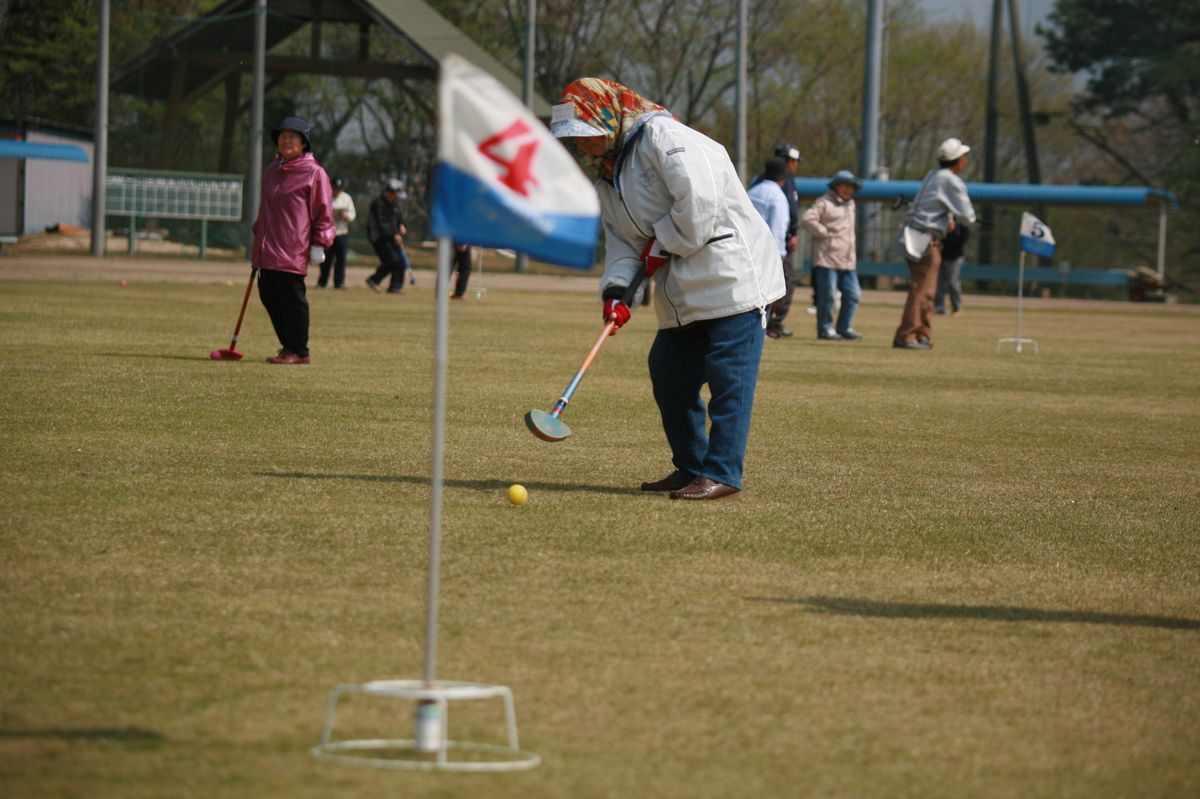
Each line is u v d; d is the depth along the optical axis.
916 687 6.28
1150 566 9.02
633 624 7.11
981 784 5.16
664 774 5.12
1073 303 58.06
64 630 6.67
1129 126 81.44
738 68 58.12
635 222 10.40
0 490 9.83
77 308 27.77
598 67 86.38
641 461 12.23
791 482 11.58
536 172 5.34
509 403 15.79
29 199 70.25
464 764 5.11
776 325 28.78
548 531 9.22
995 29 80.00
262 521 9.16
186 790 4.82
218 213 60.34
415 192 78.81
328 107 84.94
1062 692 6.30
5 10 77.88
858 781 5.14
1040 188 65.44
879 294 58.97
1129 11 78.69
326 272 40.44
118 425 12.94
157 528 8.86
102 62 57.22
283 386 16.36
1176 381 22.41
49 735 5.32
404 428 13.55
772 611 7.48
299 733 5.40
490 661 6.40
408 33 64.25
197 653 6.38
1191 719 6.01
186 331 23.17
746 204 10.40
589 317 32.84
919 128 94.38
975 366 23.69
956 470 12.61
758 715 5.82
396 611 7.17
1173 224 76.38
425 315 30.53
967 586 8.27
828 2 89.75
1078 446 14.52
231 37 65.12
